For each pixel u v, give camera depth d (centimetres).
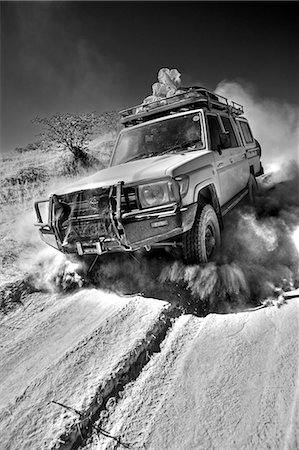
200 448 158
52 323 303
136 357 231
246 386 192
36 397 204
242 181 548
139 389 203
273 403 177
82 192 325
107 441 170
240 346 231
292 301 280
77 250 332
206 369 212
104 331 268
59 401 197
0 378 232
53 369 229
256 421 168
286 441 154
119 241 308
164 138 462
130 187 309
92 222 318
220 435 164
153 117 514
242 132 633
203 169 368
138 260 403
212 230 377
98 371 218
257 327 251
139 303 311
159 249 418
